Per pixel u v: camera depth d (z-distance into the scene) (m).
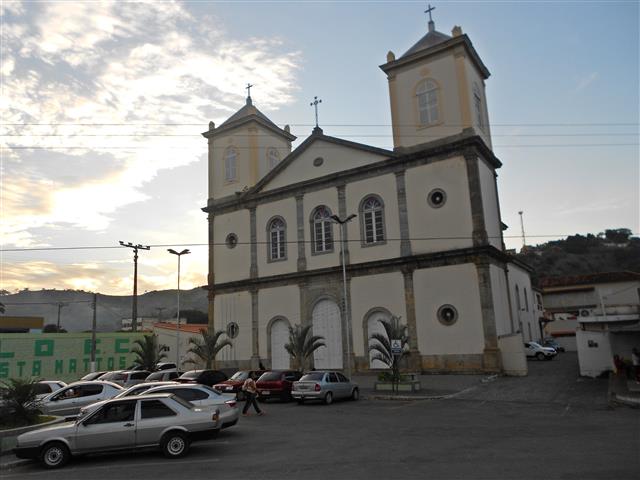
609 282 57.19
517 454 10.33
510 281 37.50
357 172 33.19
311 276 33.91
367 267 31.53
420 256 29.61
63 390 18.41
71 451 11.52
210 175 41.53
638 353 24.89
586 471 8.77
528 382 24.39
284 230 36.12
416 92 32.19
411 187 31.06
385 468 9.66
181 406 12.18
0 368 37.22
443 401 20.41
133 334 44.50
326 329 32.88
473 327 27.61
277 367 34.50
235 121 40.62
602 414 15.66
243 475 9.66
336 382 21.89
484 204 29.83
